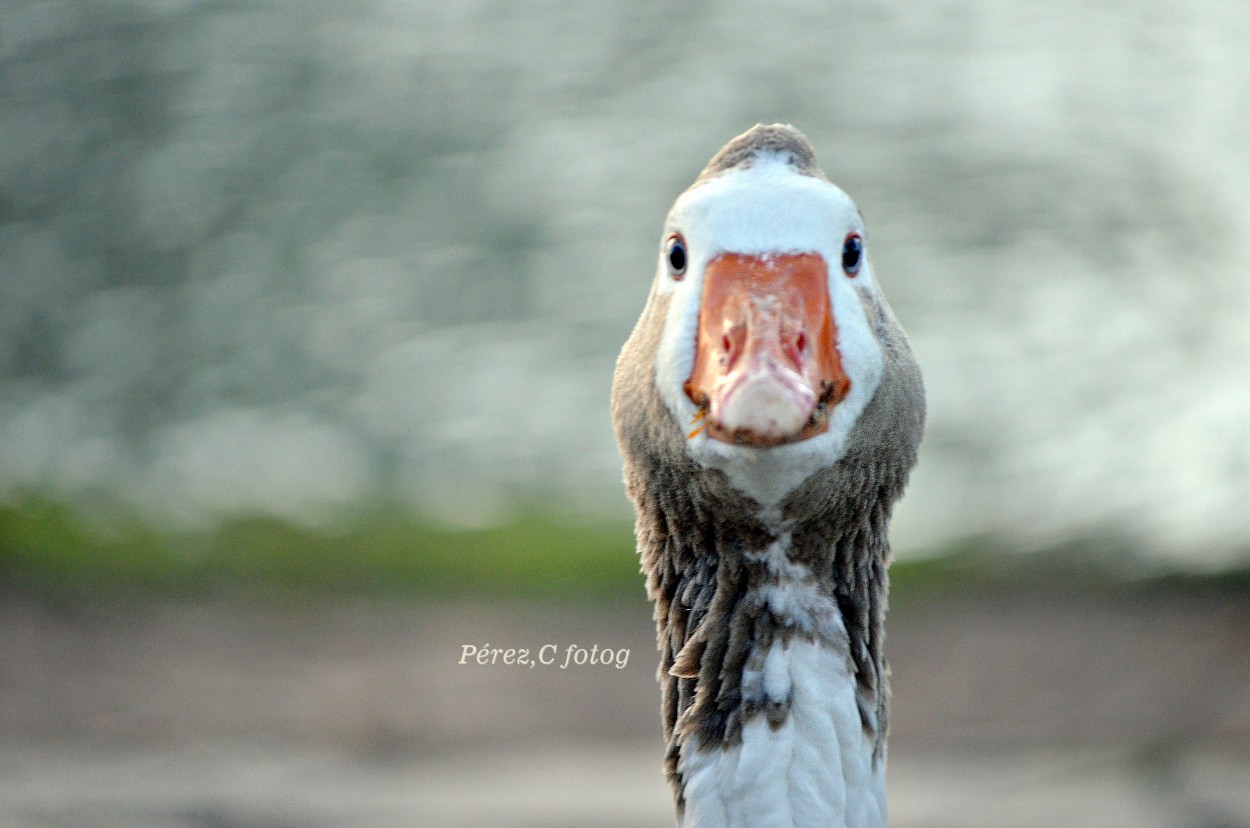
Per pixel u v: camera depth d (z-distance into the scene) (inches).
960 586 692.1
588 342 868.6
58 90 979.3
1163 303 854.5
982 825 418.0
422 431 816.3
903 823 425.7
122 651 601.6
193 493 782.5
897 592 686.5
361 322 887.7
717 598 193.5
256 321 889.5
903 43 1059.9
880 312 191.3
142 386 856.9
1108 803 438.0
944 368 822.5
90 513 767.7
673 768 196.2
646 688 586.2
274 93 1003.3
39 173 956.0
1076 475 749.3
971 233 907.4
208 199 952.9
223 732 509.0
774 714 187.6
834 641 191.5
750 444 161.5
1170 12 1064.2
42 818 411.8
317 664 588.7
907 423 194.2
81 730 509.7
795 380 163.2
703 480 185.8
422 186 964.6
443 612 662.5
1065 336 834.2
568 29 1064.2
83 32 992.9
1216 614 640.4
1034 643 609.0
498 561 713.6
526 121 1011.9
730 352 170.4
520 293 900.6
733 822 185.0
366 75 1027.3
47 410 847.7
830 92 1020.5
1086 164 952.9
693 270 181.9
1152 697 542.6
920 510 745.6
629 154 987.3
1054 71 1031.6
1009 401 794.8
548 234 933.8
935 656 608.4
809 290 176.6
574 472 788.0
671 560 201.8
